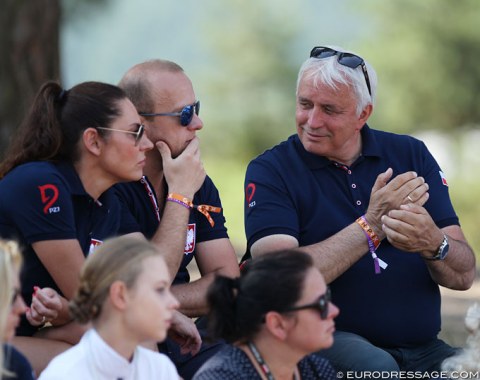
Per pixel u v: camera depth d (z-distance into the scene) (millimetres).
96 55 163500
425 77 59906
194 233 11164
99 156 9805
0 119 20062
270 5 85500
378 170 11469
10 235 9547
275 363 8398
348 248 10594
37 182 9492
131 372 8102
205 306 10688
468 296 22344
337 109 11023
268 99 80250
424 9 60344
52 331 9586
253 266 8406
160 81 10805
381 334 10883
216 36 84438
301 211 11188
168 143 10805
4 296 7320
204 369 8359
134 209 10891
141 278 7824
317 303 8219
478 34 59406
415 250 10648
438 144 59344
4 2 20281
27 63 20391
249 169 11500
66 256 9500
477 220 51688
